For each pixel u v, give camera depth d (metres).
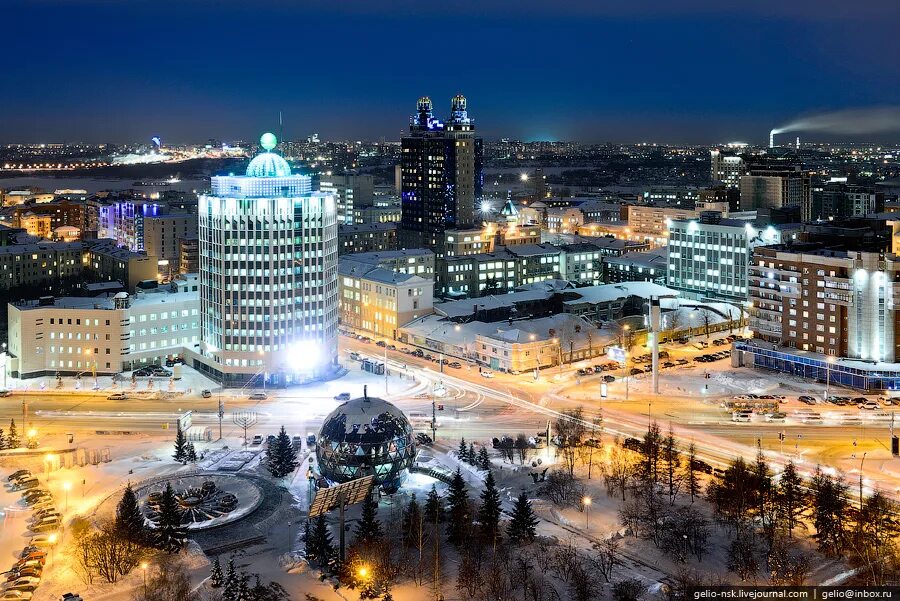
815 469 195.25
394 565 151.00
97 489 185.62
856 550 151.38
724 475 181.00
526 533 160.00
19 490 184.75
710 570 147.88
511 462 198.62
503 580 143.88
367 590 142.12
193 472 193.75
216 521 167.75
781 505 167.38
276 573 150.50
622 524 165.62
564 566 147.38
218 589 143.12
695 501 176.25
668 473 188.38
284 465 193.88
